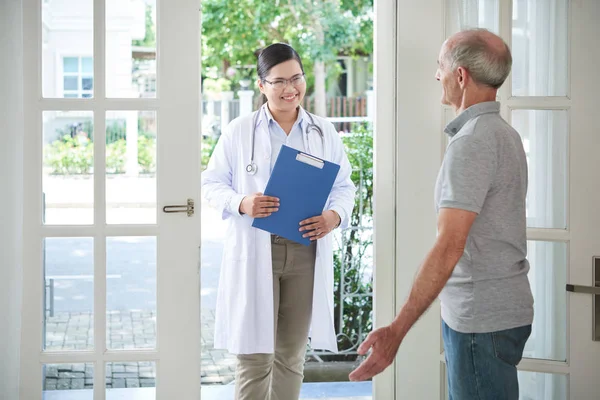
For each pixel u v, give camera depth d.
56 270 2.82
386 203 2.96
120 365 2.86
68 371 2.85
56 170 2.81
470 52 1.98
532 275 2.80
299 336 2.77
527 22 2.79
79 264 2.83
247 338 2.65
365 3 11.38
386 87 2.96
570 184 2.72
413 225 2.85
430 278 1.83
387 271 2.96
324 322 2.73
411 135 2.83
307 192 2.58
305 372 4.26
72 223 2.82
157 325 2.84
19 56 2.78
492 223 1.92
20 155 2.79
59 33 2.79
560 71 2.78
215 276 6.46
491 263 1.92
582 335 2.72
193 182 2.83
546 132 2.79
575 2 2.70
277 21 11.36
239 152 2.76
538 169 2.80
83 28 2.80
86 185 2.82
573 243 2.72
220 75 11.80
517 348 1.94
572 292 2.72
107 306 2.84
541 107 2.75
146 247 2.84
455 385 1.98
